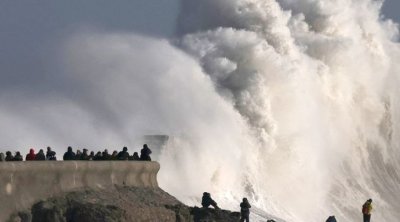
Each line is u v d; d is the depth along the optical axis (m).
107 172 97.50
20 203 86.81
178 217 98.31
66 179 92.31
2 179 85.06
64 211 89.69
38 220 87.56
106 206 91.38
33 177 88.56
